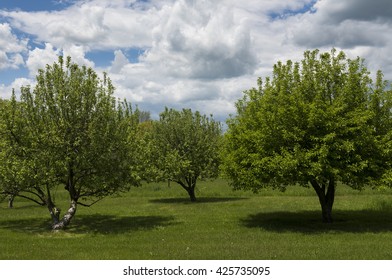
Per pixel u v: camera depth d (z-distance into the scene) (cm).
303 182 2022
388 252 1499
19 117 2114
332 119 1944
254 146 2109
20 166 2019
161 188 4869
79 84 2130
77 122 2111
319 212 2698
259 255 1491
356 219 2372
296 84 2205
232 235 1933
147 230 2139
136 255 1518
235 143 2273
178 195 4184
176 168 3506
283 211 2792
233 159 2200
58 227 2150
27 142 2105
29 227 2302
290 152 1973
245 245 1680
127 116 2416
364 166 1911
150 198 3994
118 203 3612
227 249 1602
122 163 2242
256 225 2230
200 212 2839
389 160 2025
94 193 2288
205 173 3647
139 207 3281
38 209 3250
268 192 3988
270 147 2058
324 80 2164
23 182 2045
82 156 2047
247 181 2084
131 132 2380
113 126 2202
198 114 3906
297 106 1997
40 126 2094
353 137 1972
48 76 2095
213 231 2058
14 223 2461
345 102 2067
